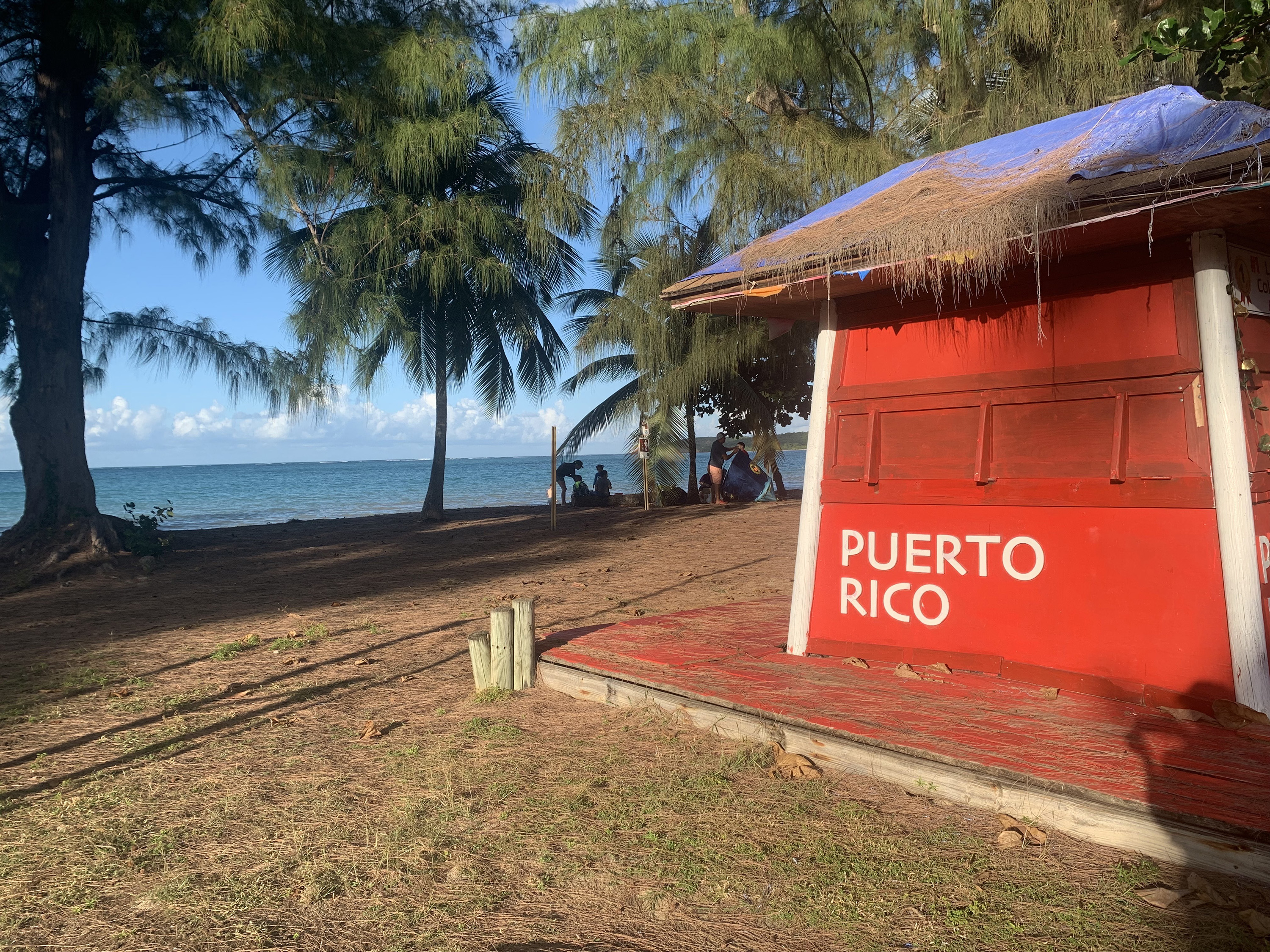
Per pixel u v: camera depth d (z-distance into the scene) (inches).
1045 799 145.9
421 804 167.3
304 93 565.0
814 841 145.8
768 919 124.0
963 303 214.1
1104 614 189.3
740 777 173.9
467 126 633.0
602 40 546.0
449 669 275.7
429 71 603.2
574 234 669.3
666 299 248.7
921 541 219.9
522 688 243.9
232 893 135.6
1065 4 369.7
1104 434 190.5
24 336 590.6
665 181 585.3
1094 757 154.5
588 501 940.0
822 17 483.2
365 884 137.8
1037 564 200.4
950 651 213.6
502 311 797.9
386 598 420.2
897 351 227.8
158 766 194.5
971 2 414.6
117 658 310.5
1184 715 173.5
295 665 288.7
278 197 582.2
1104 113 210.5
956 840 143.3
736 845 145.8
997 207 173.0
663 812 159.6
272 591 460.1
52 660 310.3
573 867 141.0
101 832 159.3
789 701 192.9
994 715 179.2
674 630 275.7
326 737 212.7
